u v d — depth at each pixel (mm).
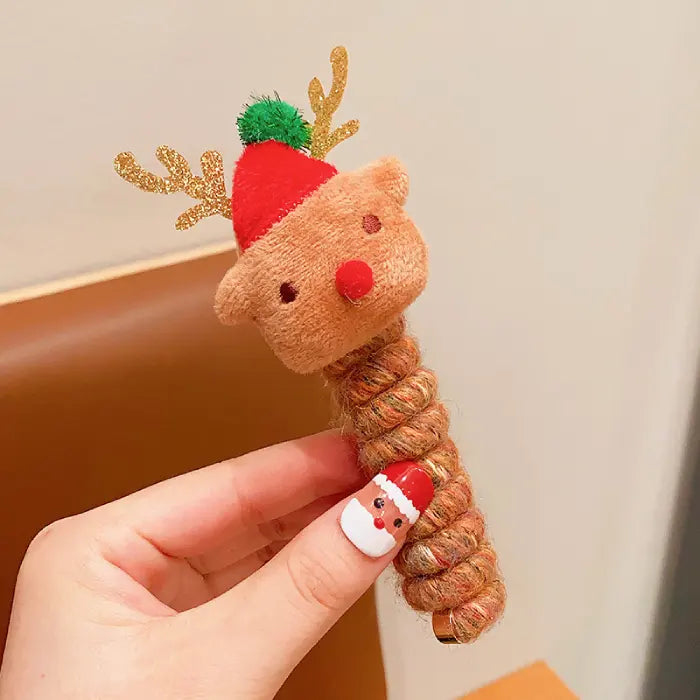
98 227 221
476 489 334
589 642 427
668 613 448
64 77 202
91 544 191
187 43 210
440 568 161
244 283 142
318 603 163
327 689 292
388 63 235
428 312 281
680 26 273
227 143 225
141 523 197
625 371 343
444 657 371
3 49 194
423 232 266
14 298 209
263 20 216
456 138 255
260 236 140
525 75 255
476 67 247
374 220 143
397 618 340
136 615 177
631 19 263
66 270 223
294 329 141
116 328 214
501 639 389
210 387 225
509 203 274
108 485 220
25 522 213
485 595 165
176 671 161
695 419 381
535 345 311
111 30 201
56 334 208
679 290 334
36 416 207
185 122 218
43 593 182
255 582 169
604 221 296
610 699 458
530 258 289
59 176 212
